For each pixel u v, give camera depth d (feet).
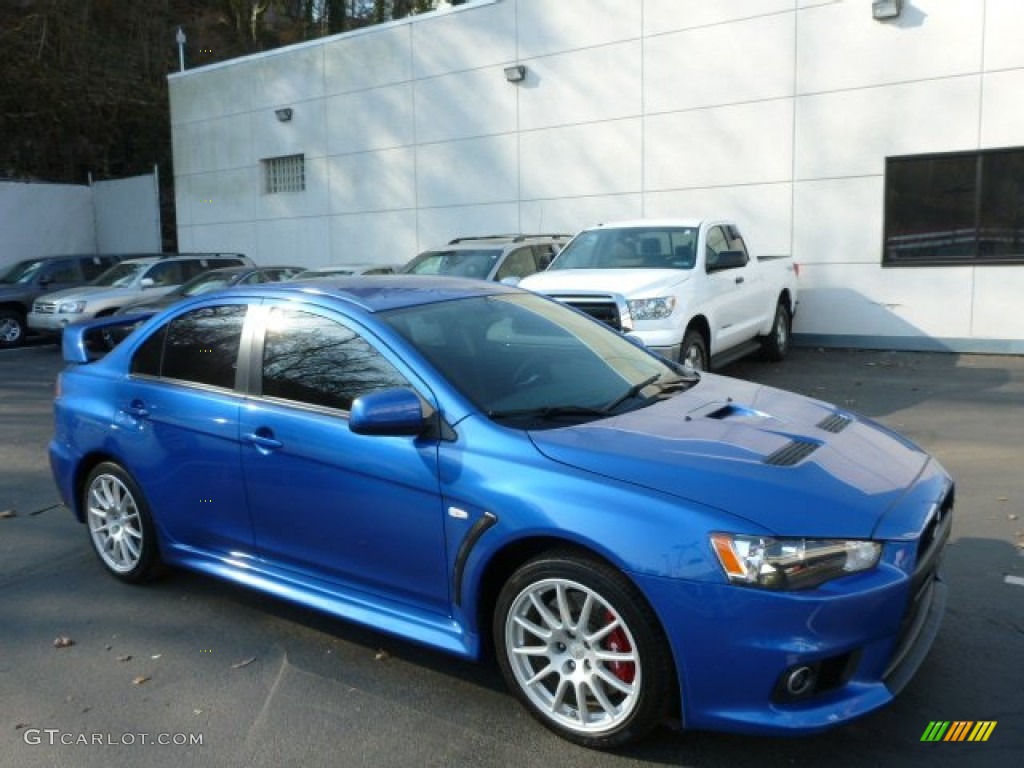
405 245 60.18
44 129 99.60
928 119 40.55
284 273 51.24
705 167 46.78
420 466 11.80
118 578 16.62
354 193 62.49
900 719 11.27
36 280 59.93
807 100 43.34
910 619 10.69
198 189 73.26
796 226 44.50
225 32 126.31
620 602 10.23
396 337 12.87
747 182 45.60
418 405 11.73
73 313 51.47
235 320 14.74
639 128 48.65
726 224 35.63
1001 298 39.99
